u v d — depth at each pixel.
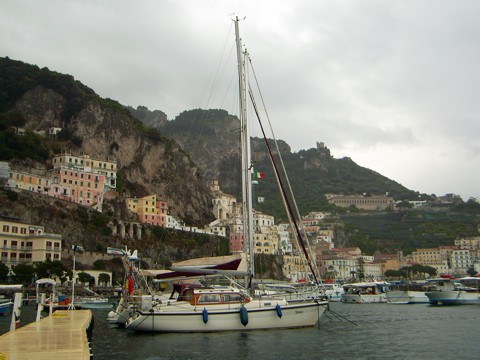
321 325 50.84
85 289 110.56
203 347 34.31
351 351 34.16
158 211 188.25
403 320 61.78
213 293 41.03
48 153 175.62
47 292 98.50
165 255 162.12
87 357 22.39
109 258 142.12
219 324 40.16
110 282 133.88
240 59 51.03
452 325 54.84
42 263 108.56
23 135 171.00
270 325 41.44
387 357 32.22
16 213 126.94
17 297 36.97
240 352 32.69
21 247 117.50
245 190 47.50
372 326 52.69
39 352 23.94
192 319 40.03
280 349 33.91
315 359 30.97
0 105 192.62
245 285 44.47
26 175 149.38
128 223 157.00
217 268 41.19
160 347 34.44
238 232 189.75
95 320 58.53
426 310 81.50
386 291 114.88
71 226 138.75
